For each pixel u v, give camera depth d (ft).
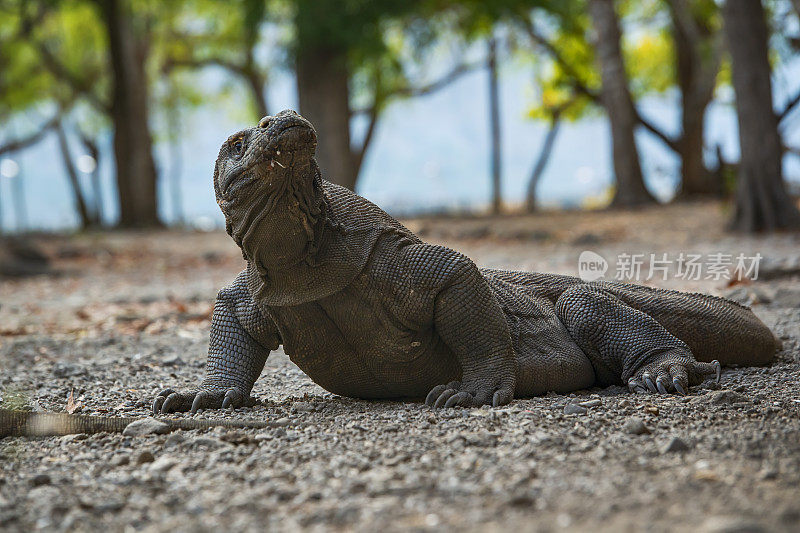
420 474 15.62
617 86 122.72
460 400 20.92
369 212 21.54
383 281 21.08
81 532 13.76
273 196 18.95
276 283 20.83
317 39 115.75
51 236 127.13
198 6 157.17
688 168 137.59
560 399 22.13
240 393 22.41
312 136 18.54
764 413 19.54
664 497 13.97
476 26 141.28
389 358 21.93
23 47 168.86
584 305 24.64
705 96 133.08
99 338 38.78
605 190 183.42
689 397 21.43
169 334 39.83
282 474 16.01
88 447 18.76
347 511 13.85
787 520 12.78
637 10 153.58
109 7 146.00
